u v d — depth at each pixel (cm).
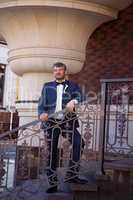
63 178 540
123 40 804
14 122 1424
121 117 588
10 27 746
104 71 824
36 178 642
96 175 505
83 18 722
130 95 710
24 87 775
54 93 546
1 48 1712
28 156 629
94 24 755
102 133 505
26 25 723
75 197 498
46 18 709
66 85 546
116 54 811
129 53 793
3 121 1437
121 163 505
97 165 514
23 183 590
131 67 788
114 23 817
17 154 617
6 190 582
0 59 1714
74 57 739
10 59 775
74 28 727
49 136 540
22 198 548
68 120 528
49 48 723
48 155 541
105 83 506
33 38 726
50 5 678
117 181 491
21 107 773
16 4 688
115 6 729
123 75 797
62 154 550
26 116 773
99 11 713
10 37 761
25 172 619
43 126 547
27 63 742
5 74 1723
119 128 614
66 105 534
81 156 536
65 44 728
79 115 533
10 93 1673
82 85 848
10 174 662
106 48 826
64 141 547
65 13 701
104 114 506
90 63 845
